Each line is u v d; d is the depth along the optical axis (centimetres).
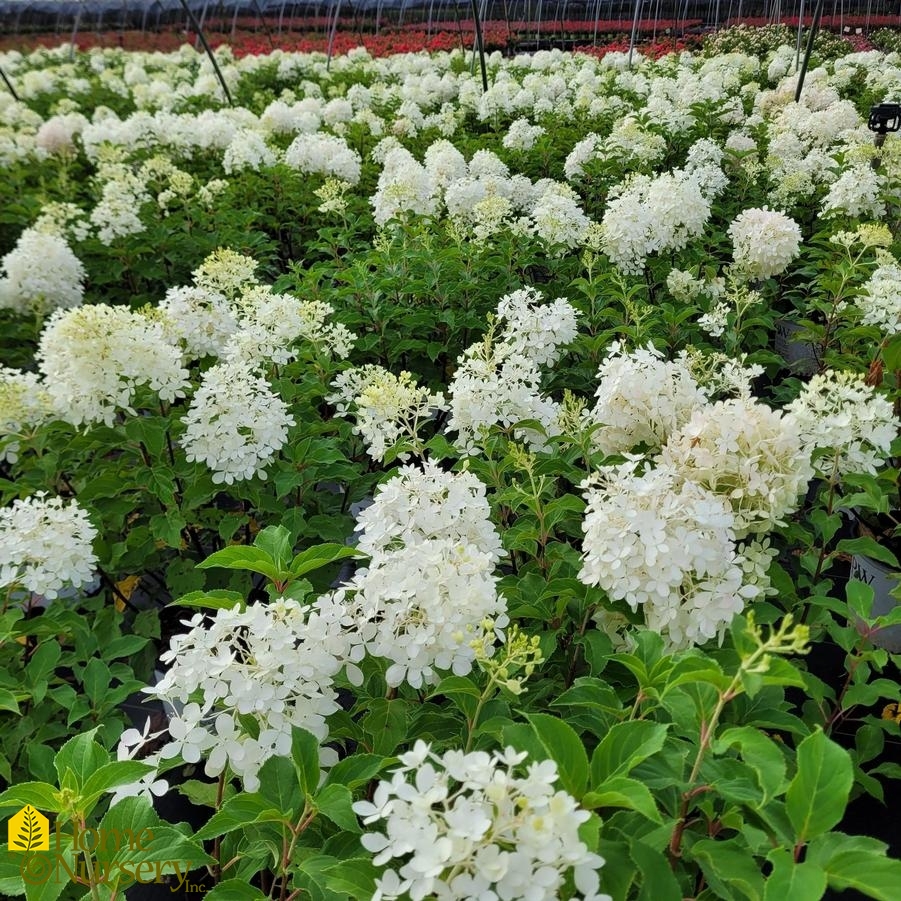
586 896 122
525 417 312
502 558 293
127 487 358
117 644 309
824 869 129
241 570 369
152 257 738
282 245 852
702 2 2412
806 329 521
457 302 556
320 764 184
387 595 189
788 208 725
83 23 2564
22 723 281
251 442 332
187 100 1461
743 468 243
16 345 630
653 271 576
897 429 330
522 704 233
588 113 1119
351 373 400
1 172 994
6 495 373
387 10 2572
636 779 153
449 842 120
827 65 1423
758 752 142
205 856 168
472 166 788
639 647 194
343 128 1114
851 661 246
